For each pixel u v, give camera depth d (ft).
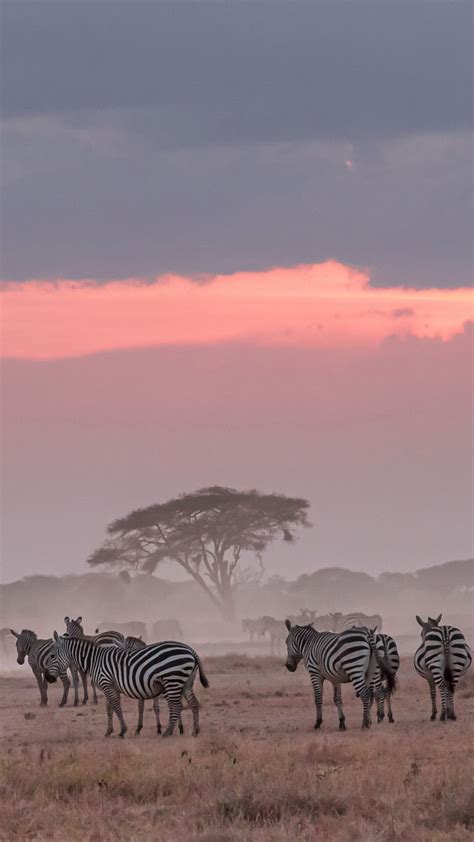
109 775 194.39
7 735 297.74
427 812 160.35
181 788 184.14
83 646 289.33
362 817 160.25
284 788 173.27
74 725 315.78
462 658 294.66
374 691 295.89
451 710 295.69
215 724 306.35
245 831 150.92
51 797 184.14
